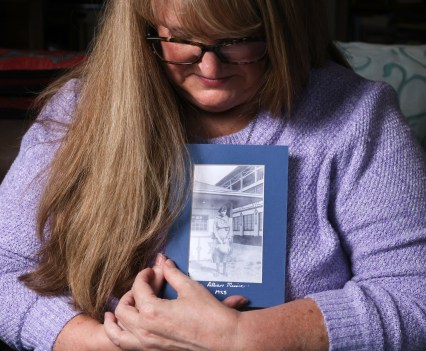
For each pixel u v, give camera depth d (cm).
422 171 102
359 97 105
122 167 100
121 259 98
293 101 103
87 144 104
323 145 101
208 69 93
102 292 99
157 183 99
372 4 300
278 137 103
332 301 92
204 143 104
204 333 87
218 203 98
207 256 97
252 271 96
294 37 99
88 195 101
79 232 101
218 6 87
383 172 100
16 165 111
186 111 105
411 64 147
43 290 102
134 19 99
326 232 99
